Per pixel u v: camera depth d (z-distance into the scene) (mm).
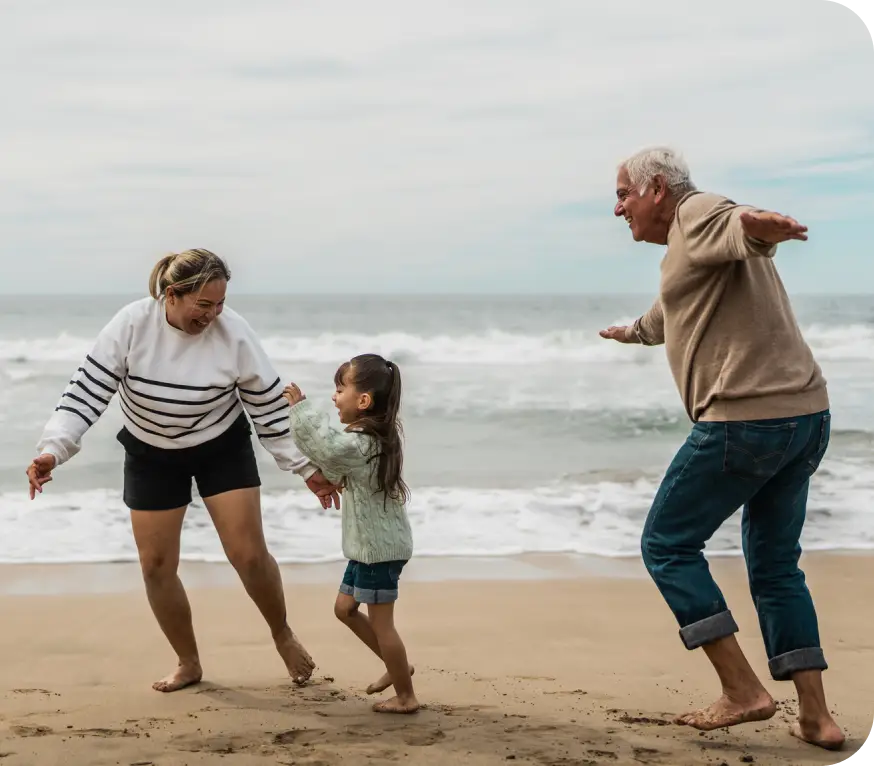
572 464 10070
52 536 7043
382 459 3516
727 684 3256
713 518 3201
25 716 3559
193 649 4016
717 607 3189
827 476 9172
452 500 8289
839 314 32062
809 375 3148
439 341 22562
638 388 15930
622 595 5664
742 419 3072
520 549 6836
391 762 3043
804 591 3311
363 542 3545
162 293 3584
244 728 3402
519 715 3582
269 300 67062
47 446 3498
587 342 22000
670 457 10500
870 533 7215
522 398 14906
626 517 7773
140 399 3613
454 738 3283
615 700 3811
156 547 3781
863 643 4660
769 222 2682
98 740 3252
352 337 23906
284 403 3832
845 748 3193
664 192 3219
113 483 8875
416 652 4566
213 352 3668
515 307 48438
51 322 32875
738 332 3068
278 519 7523
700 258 3010
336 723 3467
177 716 3561
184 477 3795
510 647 4648
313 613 5227
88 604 5379
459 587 5832
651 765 3014
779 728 3402
